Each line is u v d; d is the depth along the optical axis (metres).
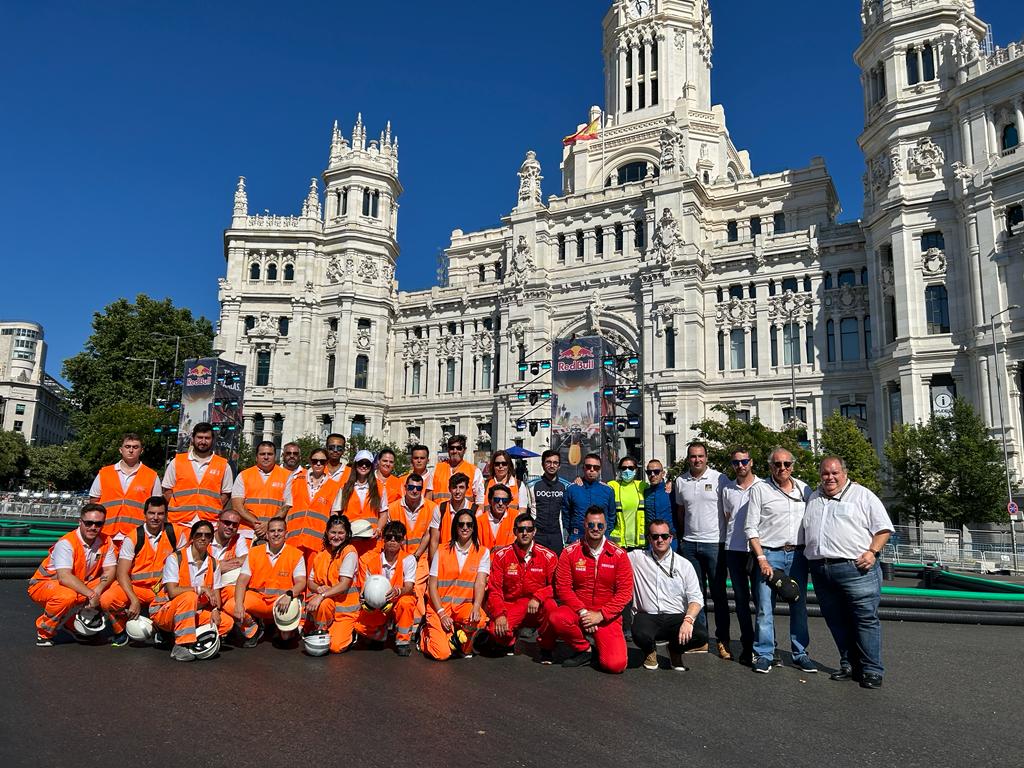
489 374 77.00
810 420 60.62
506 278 74.00
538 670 11.91
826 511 11.77
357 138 83.19
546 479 16.22
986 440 44.34
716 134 80.62
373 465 15.62
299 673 11.14
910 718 9.59
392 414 81.62
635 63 84.19
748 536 12.29
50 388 180.38
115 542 12.91
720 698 10.37
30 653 11.90
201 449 15.30
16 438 97.19
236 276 81.00
